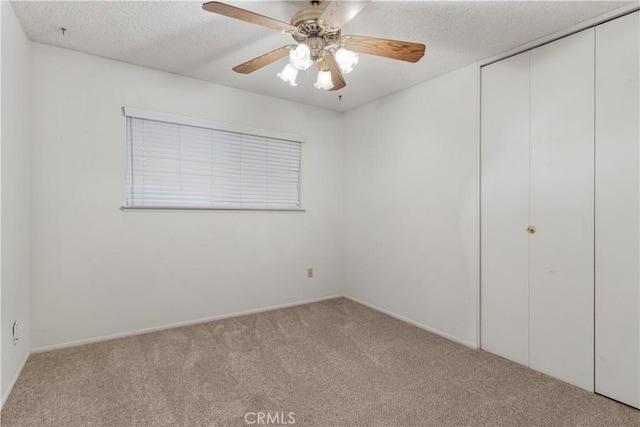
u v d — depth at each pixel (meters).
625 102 1.81
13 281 1.93
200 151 3.03
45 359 2.23
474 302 2.54
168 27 2.11
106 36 2.23
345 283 3.93
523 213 2.25
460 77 2.64
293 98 3.44
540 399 1.86
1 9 1.71
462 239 2.63
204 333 2.76
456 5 1.82
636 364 1.78
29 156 2.27
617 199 1.84
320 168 3.77
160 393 1.87
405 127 3.13
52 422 1.62
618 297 1.84
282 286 3.51
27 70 2.21
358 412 1.73
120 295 2.64
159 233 2.81
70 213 2.44
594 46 1.92
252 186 3.34
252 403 1.80
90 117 2.51
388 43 1.68
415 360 2.32
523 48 2.24
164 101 2.80
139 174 2.74
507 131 2.34
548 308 2.13
